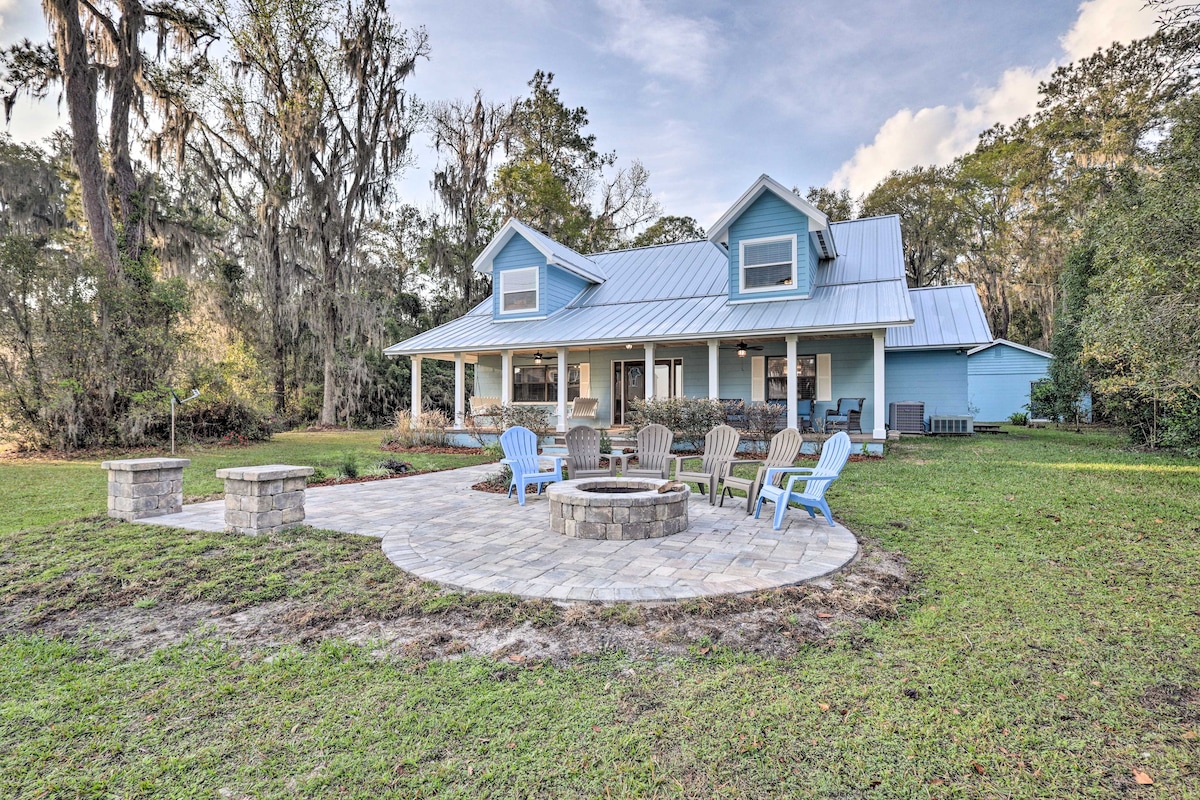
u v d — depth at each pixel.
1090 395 17.23
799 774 2.02
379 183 21.31
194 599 3.79
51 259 12.37
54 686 2.69
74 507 6.82
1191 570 4.16
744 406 11.91
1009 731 2.27
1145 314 6.88
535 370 17.44
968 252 28.69
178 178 20.11
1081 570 4.21
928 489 7.25
